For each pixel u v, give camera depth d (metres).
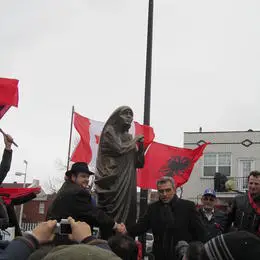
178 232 6.11
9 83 7.37
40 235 2.53
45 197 48.06
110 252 1.97
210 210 7.52
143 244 8.64
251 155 35.06
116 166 6.84
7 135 6.30
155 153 9.23
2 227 5.96
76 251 1.91
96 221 5.03
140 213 8.98
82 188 5.05
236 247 2.07
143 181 9.05
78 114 8.98
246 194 6.50
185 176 9.26
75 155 8.86
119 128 6.96
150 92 9.84
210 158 35.81
